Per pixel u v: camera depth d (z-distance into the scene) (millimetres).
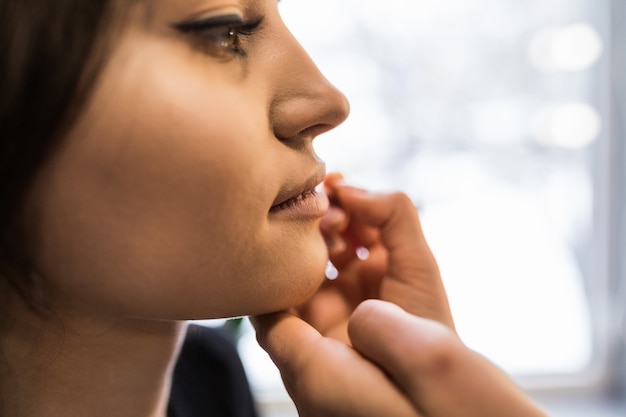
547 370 980
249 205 301
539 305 974
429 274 415
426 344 277
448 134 931
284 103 318
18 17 268
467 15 910
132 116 282
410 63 911
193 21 291
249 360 940
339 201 431
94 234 290
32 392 324
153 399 352
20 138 275
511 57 925
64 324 313
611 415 934
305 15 886
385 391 281
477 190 948
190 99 288
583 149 958
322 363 298
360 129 915
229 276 305
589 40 935
